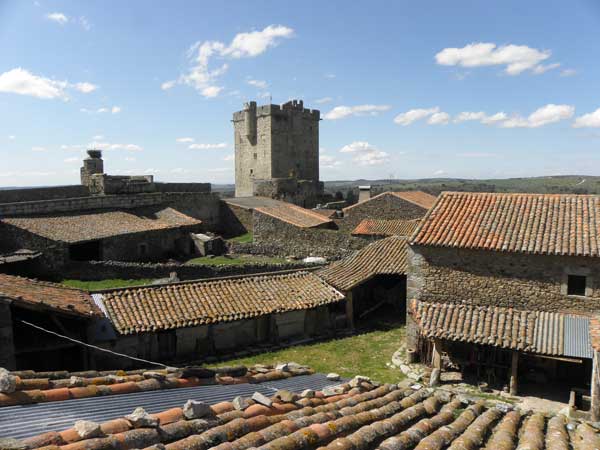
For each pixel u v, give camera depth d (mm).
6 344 12477
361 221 40750
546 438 6395
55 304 14195
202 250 36594
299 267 28328
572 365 16297
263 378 8648
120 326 16453
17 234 27672
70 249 30781
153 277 26875
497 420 7254
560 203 18531
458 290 17359
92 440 4465
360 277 23094
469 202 19906
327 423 5930
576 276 15672
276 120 65062
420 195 47062
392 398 7848
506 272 16547
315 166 72312
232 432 5254
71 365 15672
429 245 17453
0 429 4668
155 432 4922
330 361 18297
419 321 16812
